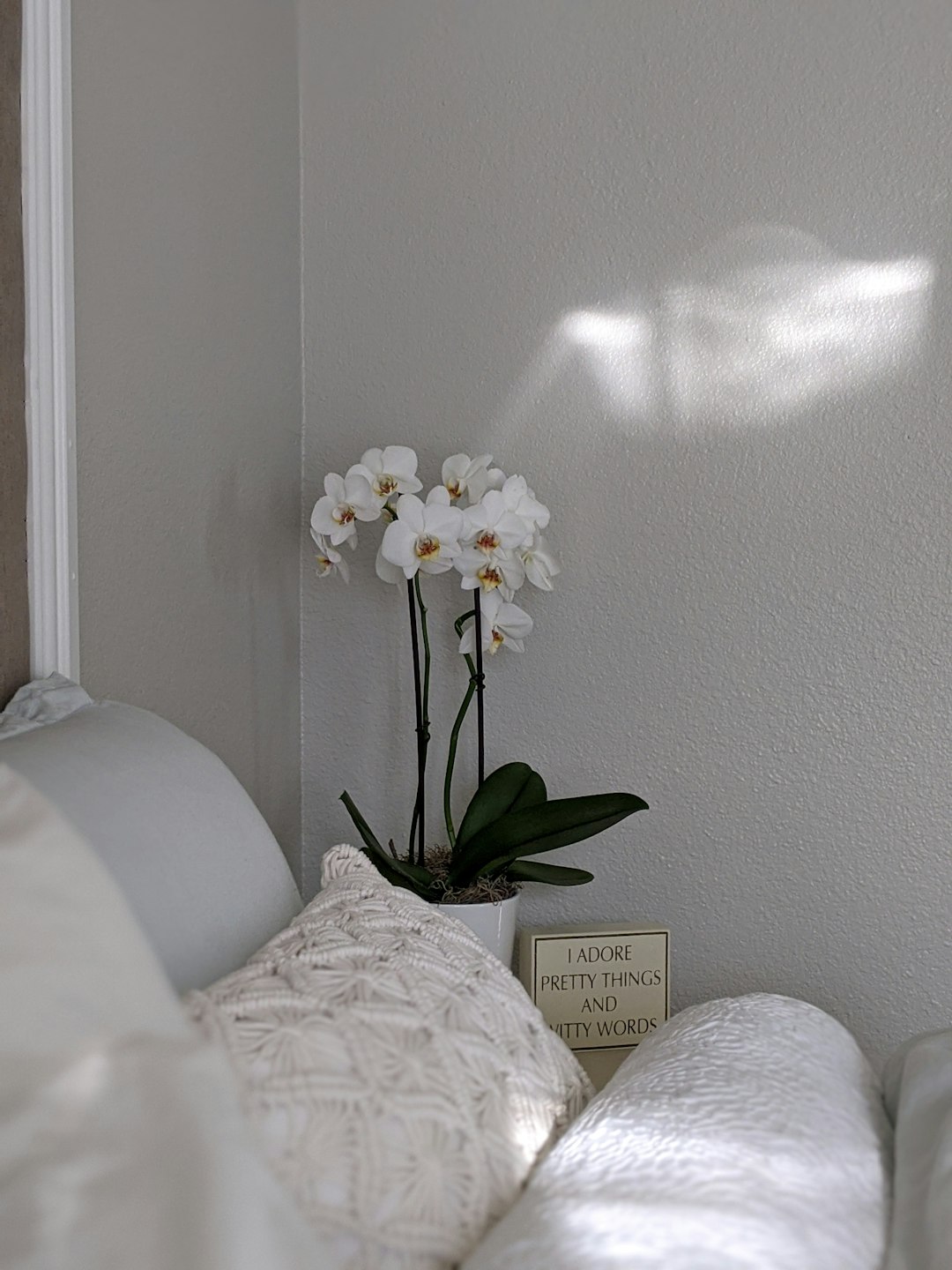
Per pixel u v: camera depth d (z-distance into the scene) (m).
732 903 1.74
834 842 1.70
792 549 1.69
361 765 1.89
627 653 1.76
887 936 1.69
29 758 0.78
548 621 1.78
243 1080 0.58
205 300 1.50
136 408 1.31
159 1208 0.43
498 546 1.56
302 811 1.91
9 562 1.04
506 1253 0.55
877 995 1.70
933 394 1.62
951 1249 0.60
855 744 1.68
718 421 1.70
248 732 1.68
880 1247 0.62
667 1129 0.66
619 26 1.70
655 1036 0.90
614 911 1.79
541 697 1.80
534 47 1.73
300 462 1.86
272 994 0.66
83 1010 0.50
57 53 1.08
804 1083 0.76
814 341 1.66
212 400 1.53
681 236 1.70
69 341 1.11
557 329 1.75
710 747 1.74
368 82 1.80
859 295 1.64
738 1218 0.56
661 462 1.73
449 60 1.77
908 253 1.62
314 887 1.92
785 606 1.70
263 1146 0.56
